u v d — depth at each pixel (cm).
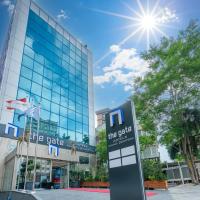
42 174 2558
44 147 2736
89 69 4681
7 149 2459
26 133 2275
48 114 3216
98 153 3662
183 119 2283
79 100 4028
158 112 2331
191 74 2088
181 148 2544
